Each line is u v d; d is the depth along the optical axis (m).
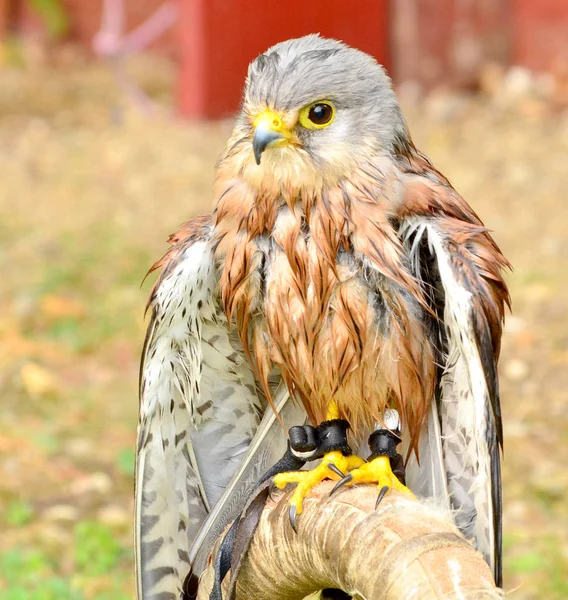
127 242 21.23
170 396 7.29
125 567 12.27
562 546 12.54
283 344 7.08
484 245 6.92
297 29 27.41
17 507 13.28
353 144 6.93
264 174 7.00
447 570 4.98
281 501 6.20
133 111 28.84
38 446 14.71
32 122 28.36
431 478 7.09
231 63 27.53
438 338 7.11
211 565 6.72
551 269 19.80
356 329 6.94
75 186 24.23
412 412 7.01
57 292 18.95
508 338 17.56
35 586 11.70
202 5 27.12
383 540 5.27
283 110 6.91
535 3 27.48
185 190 23.83
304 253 6.99
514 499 13.56
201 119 27.73
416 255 7.00
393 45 28.00
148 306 7.20
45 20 35.16
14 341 17.41
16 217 22.50
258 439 7.31
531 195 22.81
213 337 7.32
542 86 27.53
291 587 6.19
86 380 16.58
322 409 7.24
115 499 13.68
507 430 15.09
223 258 7.18
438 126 26.31
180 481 7.40
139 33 30.86
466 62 27.98
